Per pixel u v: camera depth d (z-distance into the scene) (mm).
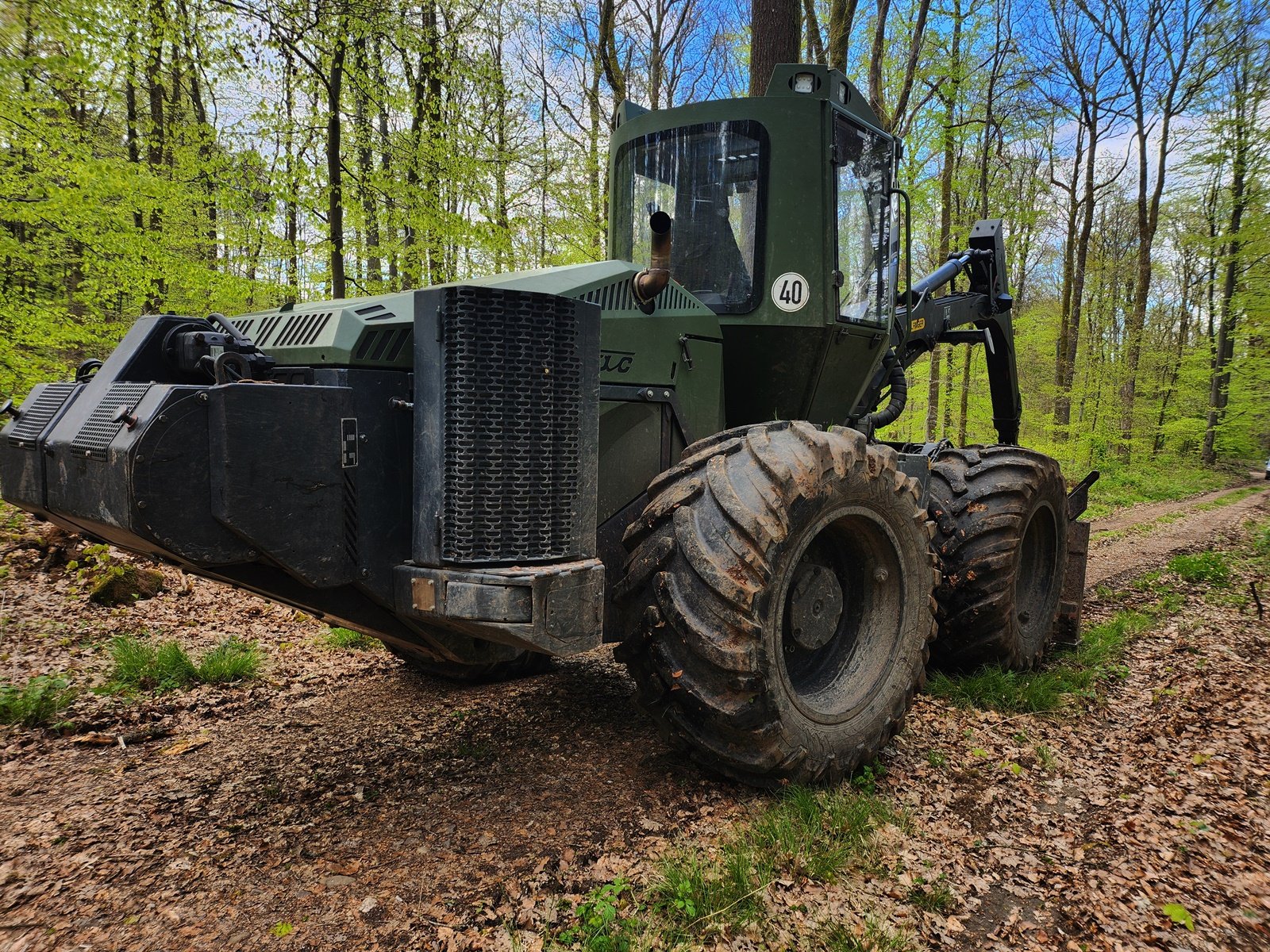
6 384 8352
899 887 2467
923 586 3406
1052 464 4918
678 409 3389
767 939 2172
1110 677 4777
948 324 5836
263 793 2928
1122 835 2855
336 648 4859
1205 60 22078
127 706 3787
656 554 2719
